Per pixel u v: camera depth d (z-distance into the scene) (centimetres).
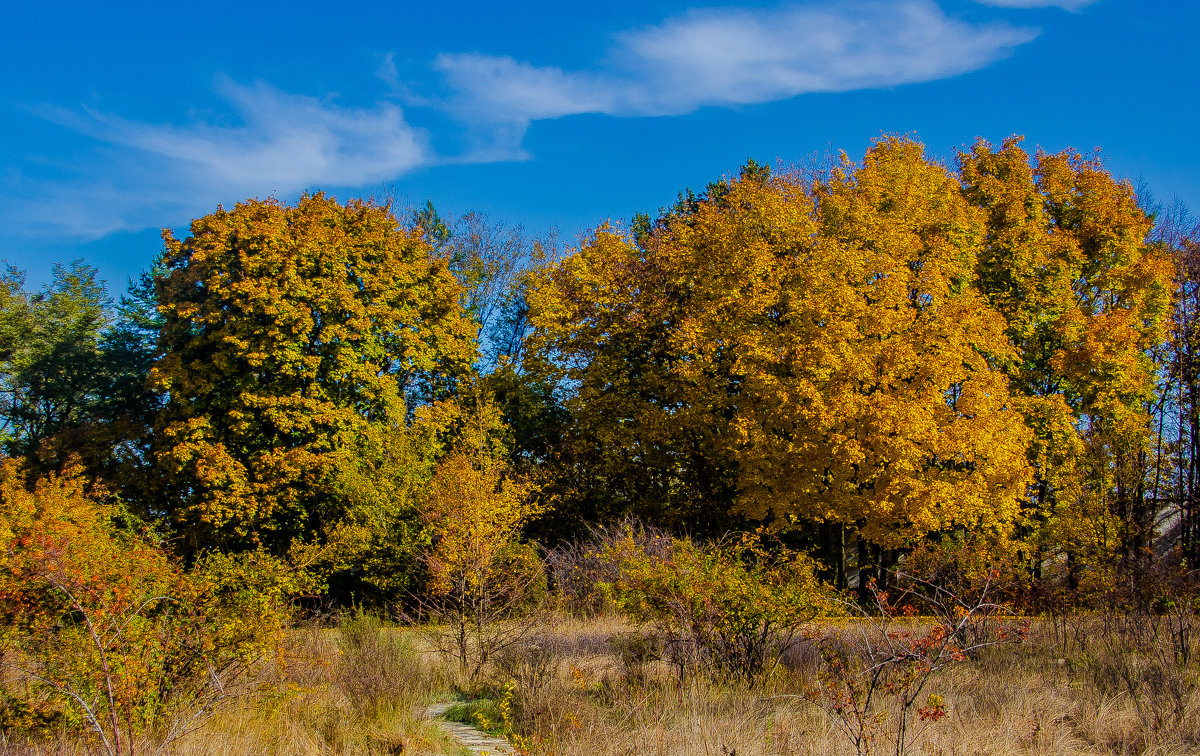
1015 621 1074
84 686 621
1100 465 1673
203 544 2056
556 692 823
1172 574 1100
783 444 1883
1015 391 2034
